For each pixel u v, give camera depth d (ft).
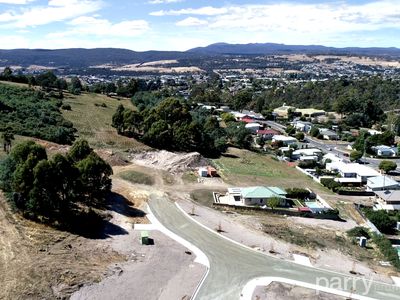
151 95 597.11
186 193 258.78
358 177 310.65
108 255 169.37
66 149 297.94
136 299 143.54
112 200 230.68
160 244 185.88
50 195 187.01
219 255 181.06
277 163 362.12
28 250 160.66
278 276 168.25
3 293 133.90
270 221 224.94
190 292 151.94
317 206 246.47
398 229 230.48
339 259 188.03
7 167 201.05
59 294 138.82
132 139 363.76
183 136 359.46
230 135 417.28
